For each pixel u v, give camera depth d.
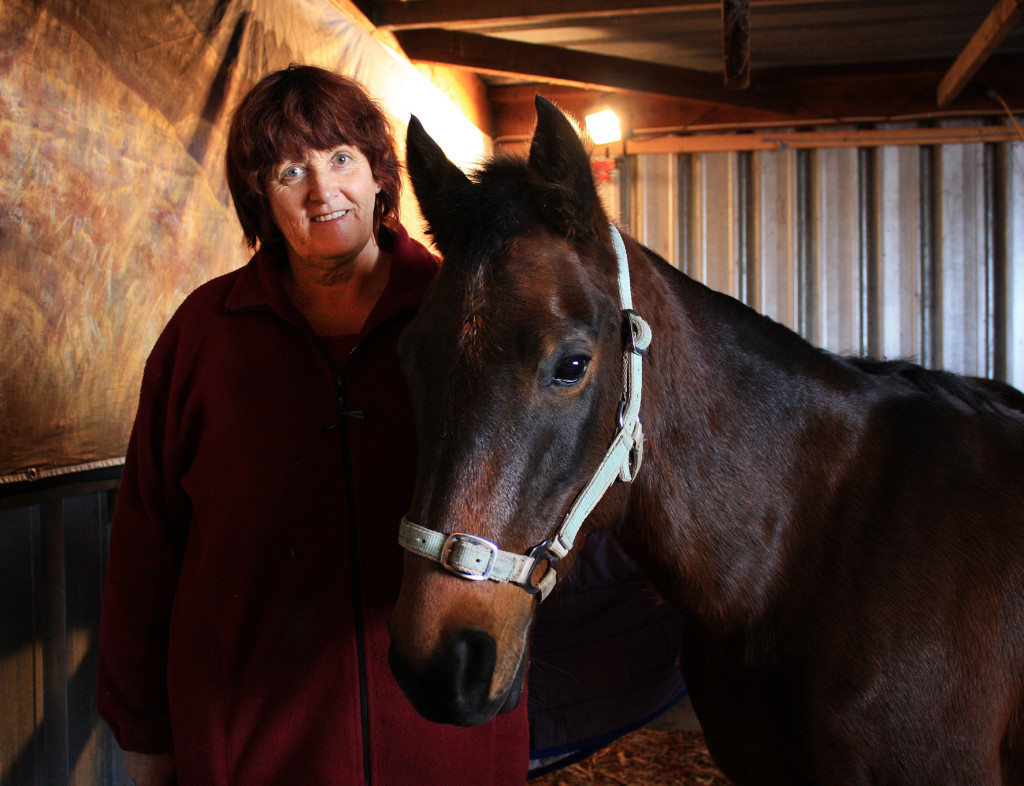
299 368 1.03
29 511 1.52
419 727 1.02
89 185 1.54
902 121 4.76
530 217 0.90
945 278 4.72
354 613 1.01
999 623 1.05
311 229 1.00
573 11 3.34
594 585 1.85
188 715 1.00
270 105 0.97
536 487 0.84
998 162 4.64
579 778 2.21
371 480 1.02
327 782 1.00
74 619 1.65
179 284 1.85
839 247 4.84
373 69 3.04
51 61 1.43
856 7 3.78
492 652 0.82
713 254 4.98
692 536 1.06
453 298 0.85
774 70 4.83
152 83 1.73
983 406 1.26
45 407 1.44
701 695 1.27
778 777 1.12
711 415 1.08
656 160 5.01
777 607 1.08
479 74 4.83
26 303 1.38
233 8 2.04
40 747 1.55
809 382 1.15
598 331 0.87
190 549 1.06
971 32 4.18
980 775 1.03
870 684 1.01
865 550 1.06
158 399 1.06
